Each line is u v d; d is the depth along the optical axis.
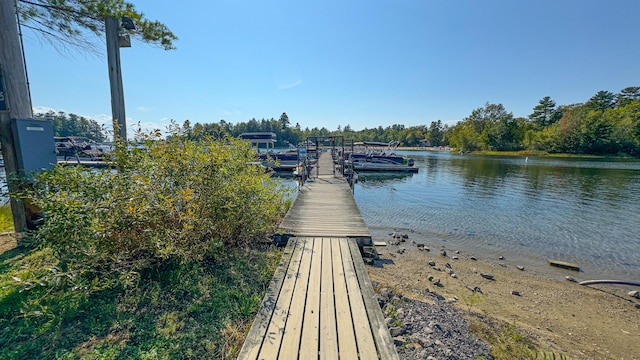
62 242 2.28
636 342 3.20
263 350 1.73
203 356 1.75
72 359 1.65
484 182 15.56
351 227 4.37
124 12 3.85
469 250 6.09
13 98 3.06
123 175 2.77
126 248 2.49
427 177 17.77
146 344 1.80
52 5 3.68
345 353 1.72
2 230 3.65
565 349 2.87
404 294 3.46
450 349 2.22
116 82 3.96
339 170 12.74
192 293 2.38
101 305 2.12
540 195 11.86
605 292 4.41
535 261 5.57
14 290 2.08
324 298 2.34
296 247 3.54
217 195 3.05
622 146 37.81
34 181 2.95
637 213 9.02
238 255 3.16
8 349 1.69
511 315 3.59
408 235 7.00
